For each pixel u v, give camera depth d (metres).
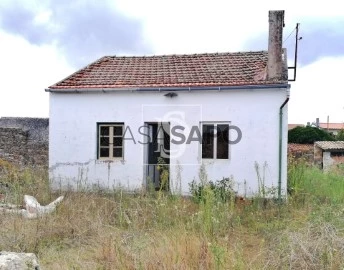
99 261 5.53
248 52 14.26
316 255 5.30
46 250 6.28
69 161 11.89
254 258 5.52
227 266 5.01
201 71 12.74
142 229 7.10
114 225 7.55
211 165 11.12
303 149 27.73
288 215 8.11
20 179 11.13
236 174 10.98
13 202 9.27
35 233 6.80
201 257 5.20
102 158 11.91
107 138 11.96
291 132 32.22
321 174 14.06
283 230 6.66
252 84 10.66
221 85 10.88
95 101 11.77
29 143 14.86
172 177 11.30
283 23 11.02
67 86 11.84
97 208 8.47
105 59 14.98
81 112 11.84
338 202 8.67
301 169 12.58
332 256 5.18
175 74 12.66
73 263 5.53
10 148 14.66
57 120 11.96
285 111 10.70
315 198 9.55
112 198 9.86
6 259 4.18
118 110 11.66
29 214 8.12
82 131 11.84
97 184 11.62
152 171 12.22
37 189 10.64
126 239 6.23
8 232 6.70
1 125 15.53
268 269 5.20
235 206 9.25
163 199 8.68
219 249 5.26
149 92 11.45
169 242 5.77
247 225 7.83
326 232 5.74
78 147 11.86
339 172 17.31
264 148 10.81
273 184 10.67
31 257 4.41
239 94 10.94
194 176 11.25
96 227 7.14
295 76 11.87
